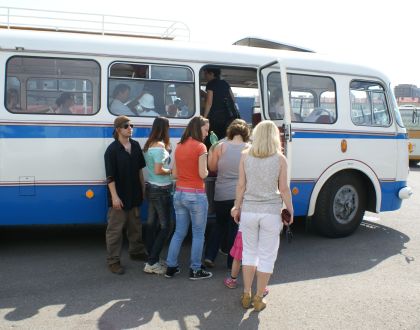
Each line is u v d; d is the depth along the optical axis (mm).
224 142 5289
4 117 5562
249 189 4305
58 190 5758
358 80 7035
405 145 7344
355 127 6934
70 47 5738
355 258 6066
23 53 5617
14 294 4684
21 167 5633
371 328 4074
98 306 4422
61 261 5758
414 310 4453
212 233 5586
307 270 5574
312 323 4152
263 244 4316
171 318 4195
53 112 5723
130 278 5191
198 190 4977
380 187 7145
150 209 5508
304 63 6695
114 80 5898
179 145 5012
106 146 5863
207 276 5207
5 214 5652
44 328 3963
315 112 6734
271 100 6523
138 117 5988
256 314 4312
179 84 6168
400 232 7500
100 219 5957
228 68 6406
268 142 4250
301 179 6633
